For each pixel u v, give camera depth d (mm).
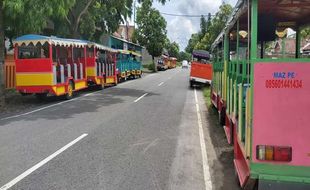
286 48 4660
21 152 4711
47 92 9852
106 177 3812
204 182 3729
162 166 4223
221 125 6516
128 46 25703
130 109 8586
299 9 3873
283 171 2691
